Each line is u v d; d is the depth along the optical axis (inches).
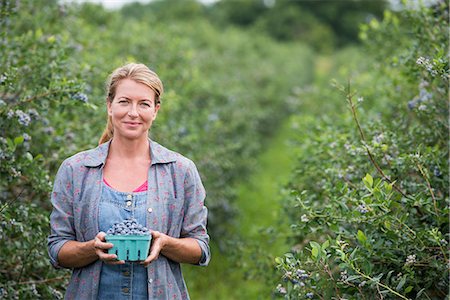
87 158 106.0
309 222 123.3
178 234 106.2
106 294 102.3
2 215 127.7
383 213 115.8
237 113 389.1
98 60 230.1
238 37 749.3
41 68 165.3
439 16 168.7
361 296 114.0
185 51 349.1
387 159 136.6
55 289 142.4
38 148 161.9
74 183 104.6
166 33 376.5
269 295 176.6
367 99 216.1
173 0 928.3
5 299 130.3
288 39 1589.6
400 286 108.0
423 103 153.7
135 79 104.8
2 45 168.4
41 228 144.2
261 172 410.0
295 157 228.8
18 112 137.6
